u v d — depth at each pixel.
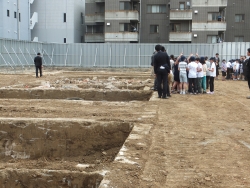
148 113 11.39
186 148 7.42
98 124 9.70
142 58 41.62
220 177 5.75
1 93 17.42
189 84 17.20
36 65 27.75
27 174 7.00
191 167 6.23
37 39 49.28
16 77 27.98
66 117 10.67
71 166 8.20
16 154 9.82
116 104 13.62
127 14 45.44
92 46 42.44
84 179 6.70
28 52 39.69
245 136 8.57
